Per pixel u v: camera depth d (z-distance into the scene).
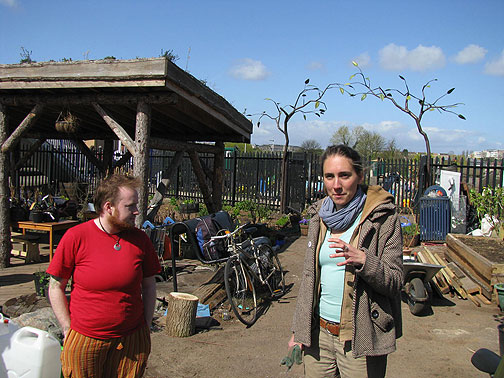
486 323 5.29
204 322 5.01
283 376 3.88
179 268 7.25
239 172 15.44
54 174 16.88
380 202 2.19
